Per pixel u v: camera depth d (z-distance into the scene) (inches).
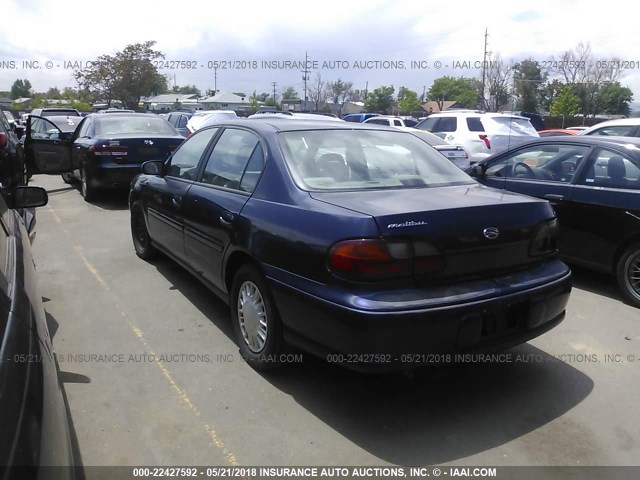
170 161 205.3
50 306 187.5
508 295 118.8
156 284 209.2
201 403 128.7
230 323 173.8
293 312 123.1
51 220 324.2
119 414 124.3
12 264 93.8
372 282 109.6
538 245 129.6
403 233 110.5
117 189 386.9
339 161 144.3
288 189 133.7
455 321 112.1
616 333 170.9
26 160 380.5
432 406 128.3
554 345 161.8
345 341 111.0
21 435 58.2
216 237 154.3
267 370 140.6
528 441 115.6
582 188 207.8
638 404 130.0
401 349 109.4
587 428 120.3
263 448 113.0
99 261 239.5
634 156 196.5
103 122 378.0
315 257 116.6
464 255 116.8
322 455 110.8
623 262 196.1
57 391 77.1
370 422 121.8
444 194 133.9
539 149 230.7
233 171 158.6
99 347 156.9
